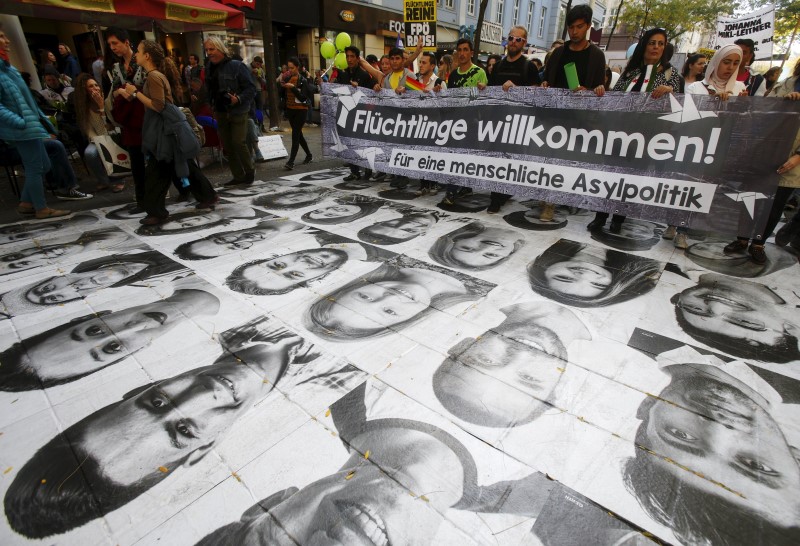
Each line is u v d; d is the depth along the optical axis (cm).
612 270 321
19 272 311
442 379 204
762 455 164
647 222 429
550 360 218
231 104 514
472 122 436
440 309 266
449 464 160
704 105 320
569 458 162
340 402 189
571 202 398
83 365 212
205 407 186
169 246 360
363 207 475
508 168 425
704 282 303
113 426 176
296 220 430
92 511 142
